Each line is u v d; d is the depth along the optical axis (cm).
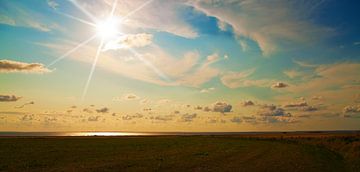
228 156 3822
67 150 4738
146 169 2675
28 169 2681
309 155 3916
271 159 3450
